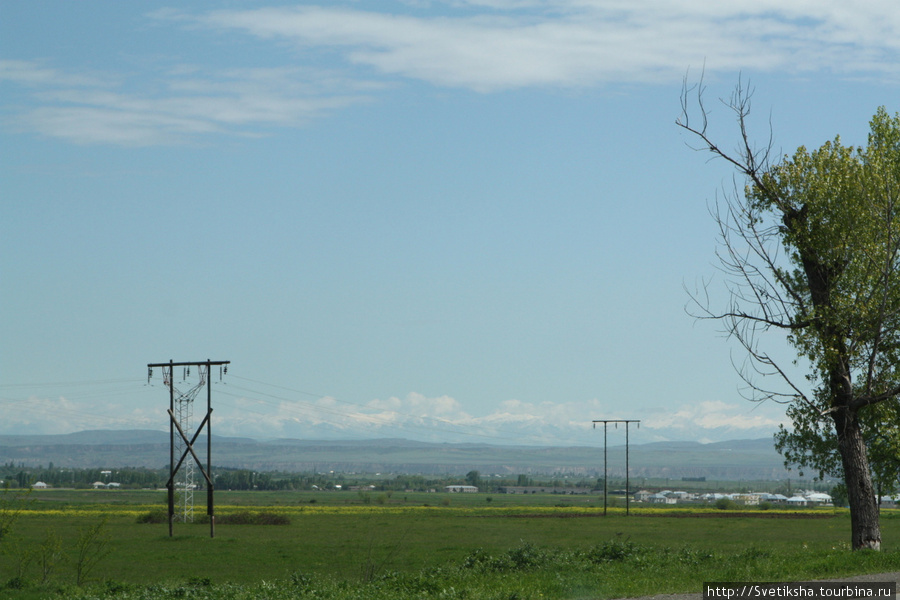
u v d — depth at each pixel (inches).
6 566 1676.9
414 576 1040.8
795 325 1197.1
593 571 1056.8
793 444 1470.2
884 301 1115.3
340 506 6200.8
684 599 712.4
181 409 2664.9
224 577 1561.3
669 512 4815.5
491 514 4569.4
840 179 1176.2
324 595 871.1
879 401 1181.7
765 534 2864.2
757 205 1235.9
